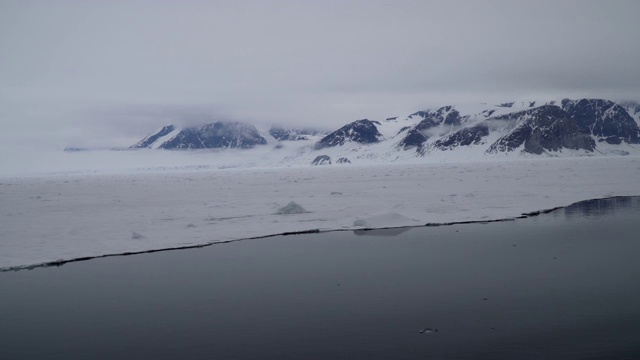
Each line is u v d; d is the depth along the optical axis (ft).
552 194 142.51
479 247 69.72
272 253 69.62
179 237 82.58
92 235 85.46
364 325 41.01
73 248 74.54
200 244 76.74
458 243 73.05
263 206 128.77
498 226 87.61
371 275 56.18
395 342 37.47
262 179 347.56
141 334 40.47
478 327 39.83
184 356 36.24
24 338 40.29
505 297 46.98
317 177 343.26
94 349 37.88
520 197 133.80
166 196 179.42
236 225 94.99
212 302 47.93
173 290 52.19
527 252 65.57
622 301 45.03
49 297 50.70
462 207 112.88
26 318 44.78
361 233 84.69
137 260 66.80
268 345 37.60
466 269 57.52
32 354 37.29
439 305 45.27
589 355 34.55
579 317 41.32
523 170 331.77
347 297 48.34
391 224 91.25
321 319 42.65
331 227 91.04
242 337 39.27
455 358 34.53
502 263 59.98
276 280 55.16
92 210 127.44
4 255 70.13
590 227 84.38
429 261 62.13
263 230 88.89
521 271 56.03
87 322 43.45
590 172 273.33
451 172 344.69
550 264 58.85
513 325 40.04
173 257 68.23
